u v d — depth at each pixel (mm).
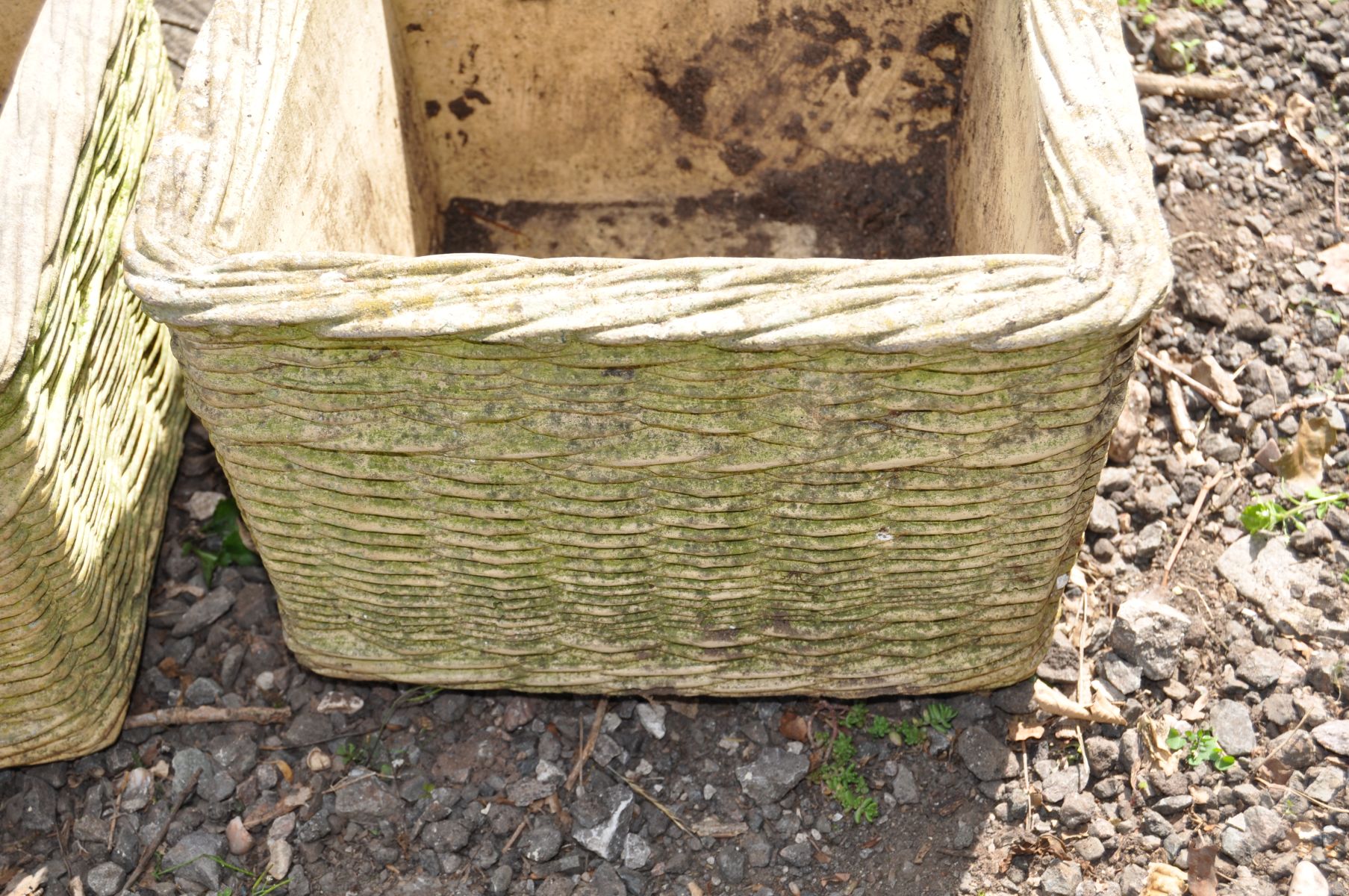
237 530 2518
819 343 1597
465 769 2229
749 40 2572
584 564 1943
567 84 2654
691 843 2158
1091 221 1669
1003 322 1576
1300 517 2469
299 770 2254
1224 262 2760
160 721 2281
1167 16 3055
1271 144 2918
